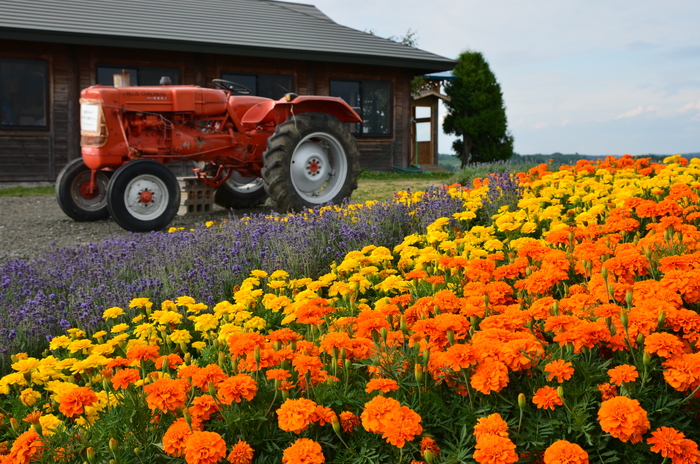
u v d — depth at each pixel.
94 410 1.98
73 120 11.99
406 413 1.58
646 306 1.93
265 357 1.90
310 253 4.27
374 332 1.98
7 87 11.51
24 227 6.98
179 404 1.74
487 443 1.45
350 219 5.14
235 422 1.74
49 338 3.08
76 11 12.64
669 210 3.05
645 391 1.72
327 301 2.63
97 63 12.13
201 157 7.37
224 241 4.89
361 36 16.09
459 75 20.86
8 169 11.60
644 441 1.68
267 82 14.00
